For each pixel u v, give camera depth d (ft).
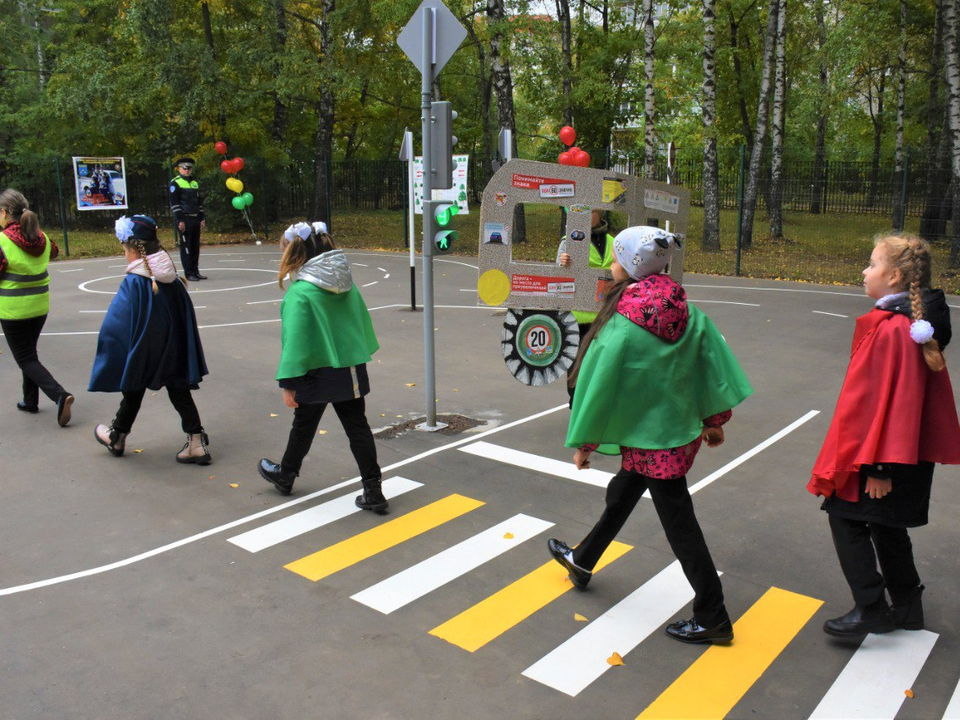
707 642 11.76
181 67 71.97
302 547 15.02
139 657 11.51
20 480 18.21
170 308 18.47
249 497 17.37
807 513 16.42
